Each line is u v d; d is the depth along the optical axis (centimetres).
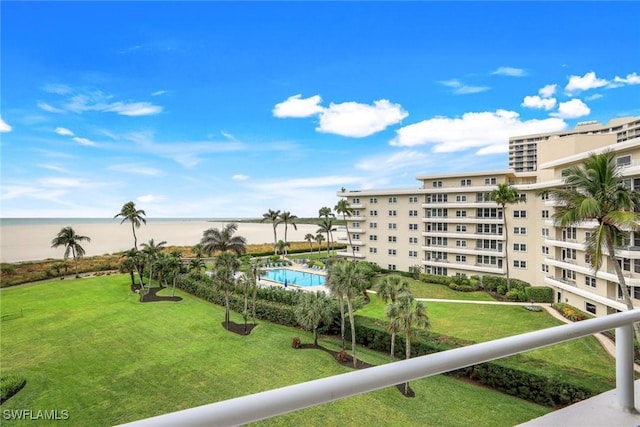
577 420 145
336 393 93
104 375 1883
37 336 2525
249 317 2817
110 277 4684
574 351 1470
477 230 3684
